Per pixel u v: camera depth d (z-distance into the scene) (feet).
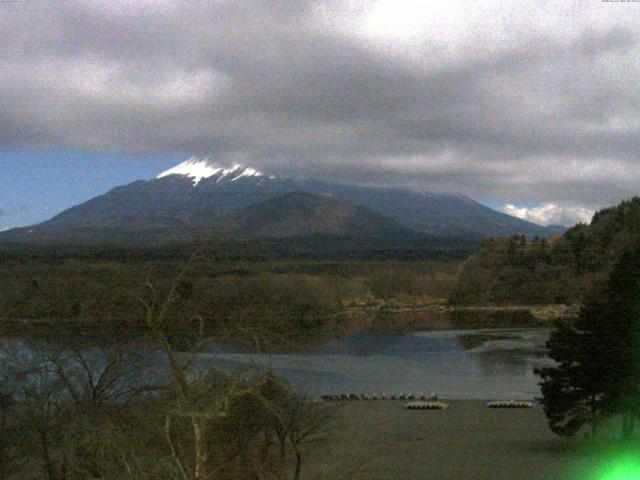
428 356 382.42
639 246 216.54
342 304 581.12
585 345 170.91
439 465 140.87
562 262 644.69
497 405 239.71
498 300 646.74
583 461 149.28
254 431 76.59
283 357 363.76
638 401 170.09
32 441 92.68
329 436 147.95
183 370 50.57
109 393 94.89
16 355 104.68
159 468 50.31
